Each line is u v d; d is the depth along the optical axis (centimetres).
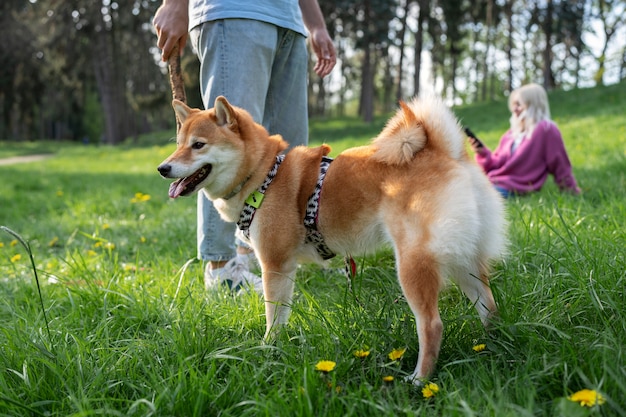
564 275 303
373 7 3083
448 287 337
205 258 398
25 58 4147
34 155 3372
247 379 237
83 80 4541
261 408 213
